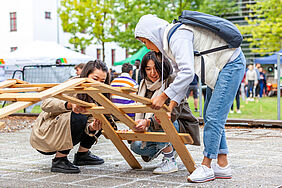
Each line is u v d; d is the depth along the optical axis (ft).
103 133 13.69
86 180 12.45
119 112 11.96
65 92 10.59
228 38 11.53
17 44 102.78
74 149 19.77
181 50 11.48
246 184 11.75
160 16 87.76
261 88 80.07
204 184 11.80
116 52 129.90
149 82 13.42
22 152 18.79
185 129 13.20
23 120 37.63
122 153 14.06
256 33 109.40
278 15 105.09
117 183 12.00
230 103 12.09
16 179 12.66
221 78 11.95
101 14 96.32
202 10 93.15
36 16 101.55
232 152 18.35
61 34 107.86
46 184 11.90
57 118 13.24
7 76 56.54
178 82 11.36
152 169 14.38
